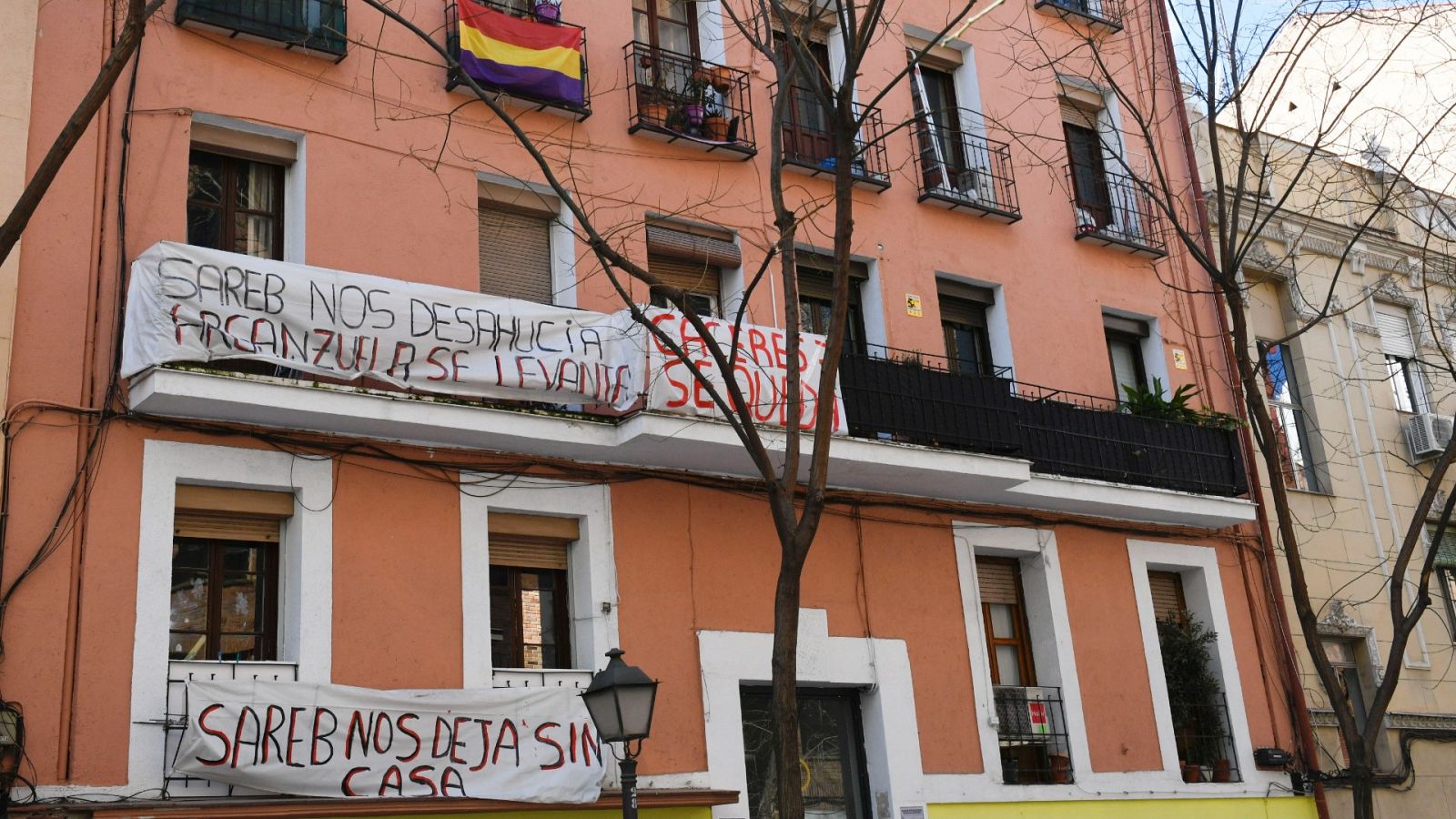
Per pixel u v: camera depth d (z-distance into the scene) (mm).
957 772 14133
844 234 9664
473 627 11742
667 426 12344
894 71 16734
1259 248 19172
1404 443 19750
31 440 10242
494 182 13344
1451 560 19656
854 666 13797
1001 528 15469
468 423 11664
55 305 10617
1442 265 20750
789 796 8531
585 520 12625
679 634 12805
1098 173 18469
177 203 11461
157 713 10156
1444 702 18641
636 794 10953
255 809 9820
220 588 11023
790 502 9195
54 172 7426
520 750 11211
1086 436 15891
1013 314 16688
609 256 9305
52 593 10016
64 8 11328
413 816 10656
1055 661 15375
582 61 14133
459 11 13227
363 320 11297
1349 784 17000
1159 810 15484
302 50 12422
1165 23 19625
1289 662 17266
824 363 9547
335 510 11336
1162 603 17031
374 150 12602
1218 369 18406
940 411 14500
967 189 17016
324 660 10961
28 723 9672
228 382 10594
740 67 15367
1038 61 18062
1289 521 12164
